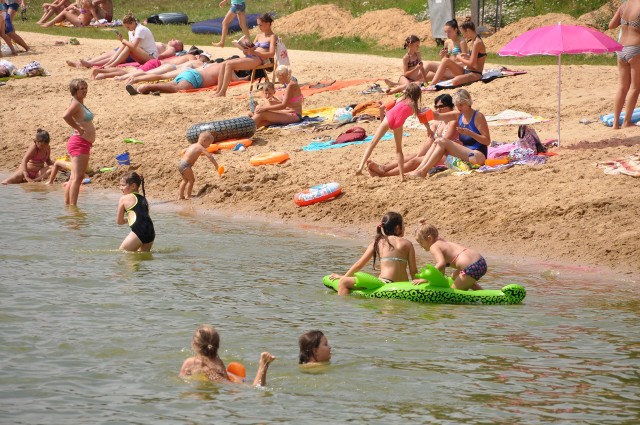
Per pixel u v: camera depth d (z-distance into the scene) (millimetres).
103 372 14664
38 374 14555
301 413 13047
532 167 27500
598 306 18562
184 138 36312
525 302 18953
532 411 13117
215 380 14305
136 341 16172
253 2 73438
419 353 15648
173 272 21250
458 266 19375
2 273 20891
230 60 40875
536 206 24797
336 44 57156
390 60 48469
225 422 12703
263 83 42406
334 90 40375
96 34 64938
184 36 61469
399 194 27156
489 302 18859
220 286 20031
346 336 16562
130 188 23812
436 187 27094
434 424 12664
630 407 13258
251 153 33156
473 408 13250
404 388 14031
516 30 51719
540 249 23031
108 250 23375
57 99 44625
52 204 29984
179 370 14758
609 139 29531
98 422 12695
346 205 27469
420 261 22734
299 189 29281
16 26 69438
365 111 35969
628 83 30109
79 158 29766
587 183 25797
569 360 15281
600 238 22812
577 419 12828
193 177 30562
